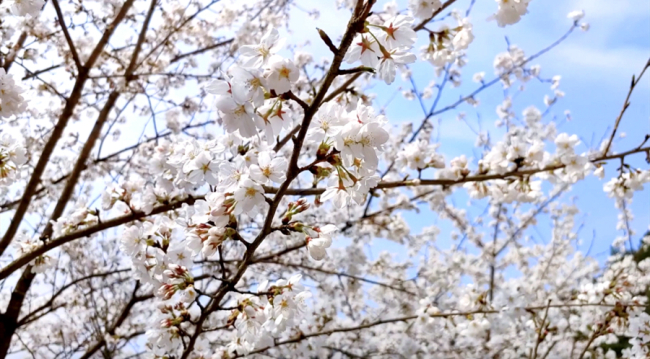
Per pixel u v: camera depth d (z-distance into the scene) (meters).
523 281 7.28
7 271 3.08
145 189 3.13
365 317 6.97
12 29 4.82
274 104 1.58
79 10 5.48
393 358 6.57
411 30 1.62
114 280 6.91
